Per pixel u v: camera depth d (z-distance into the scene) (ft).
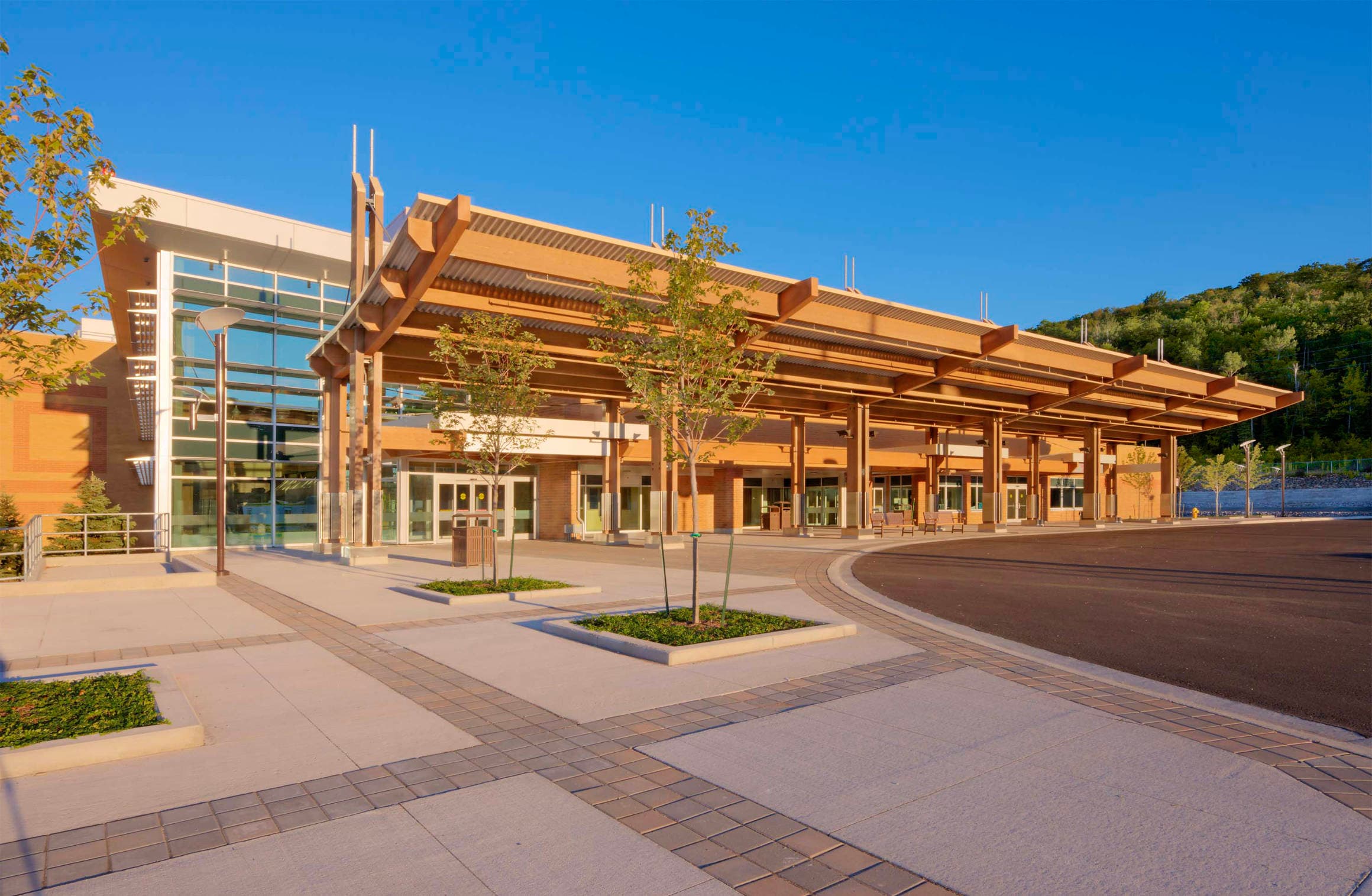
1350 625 34.14
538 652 27.89
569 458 100.78
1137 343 387.34
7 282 19.17
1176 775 15.52
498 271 56.08
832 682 23.24
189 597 44.01
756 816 13.75
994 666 25.38
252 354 84.79
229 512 83.66
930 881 11.47
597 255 58.08
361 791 15.02
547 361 49.34
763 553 77.30
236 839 12.96
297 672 25.04
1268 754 16.83
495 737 18.26
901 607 38.83
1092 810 13.88
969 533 115.24
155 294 86.17
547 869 11.86
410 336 68.28
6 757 15.66
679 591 45.60
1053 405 113.09
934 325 83.41
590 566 63.05
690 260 32.73
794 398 102.17
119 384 120.67
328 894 11.16
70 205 21.22
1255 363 345.31
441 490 96.89
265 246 80.59
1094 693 21.90
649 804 14.30
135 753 16.92
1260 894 10.98
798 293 66.18
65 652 28.63
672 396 32.17
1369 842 12.57
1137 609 38.93
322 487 80.89
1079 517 179.01
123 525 88.17
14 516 82.64
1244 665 26.27
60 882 11.50
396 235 53.72
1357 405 298.56
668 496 95.25
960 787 14.98
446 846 12.67
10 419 112.98
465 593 42.11
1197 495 257.96
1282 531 122.83
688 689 22.49
